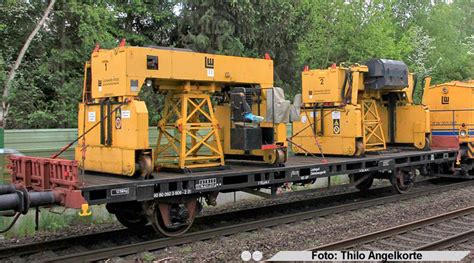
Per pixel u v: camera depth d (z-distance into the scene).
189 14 17.06
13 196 6.22
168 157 8.81
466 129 14.20
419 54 27.75
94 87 8.20
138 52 7.47
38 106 14.48
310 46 21.95
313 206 11.08
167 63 7.79
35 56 15.89
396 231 8.20
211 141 10.16
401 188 12.30
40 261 6.30
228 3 16.22
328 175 9.93
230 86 9.48
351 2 22.64
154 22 19.77
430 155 12.87
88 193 6.53
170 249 7.30
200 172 8.21
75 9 14.85
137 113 7.21
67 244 7.50
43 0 15.67
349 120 11.33
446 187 13.32
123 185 6.85
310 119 12.22
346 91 11.60
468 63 32.03
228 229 8.25
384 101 13.91
